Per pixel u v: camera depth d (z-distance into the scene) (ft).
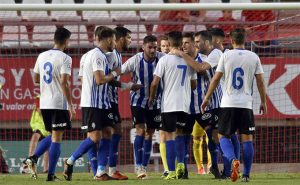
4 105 166.09
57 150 125.49
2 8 140.87
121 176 132.36
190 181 122.52
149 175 148.97
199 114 133.69
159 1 207.31
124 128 166.81
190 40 130.11
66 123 125.90
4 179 130.52
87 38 178.60
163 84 128.06
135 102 138.10
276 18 193.57
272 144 169.07
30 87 166.71
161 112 128.57
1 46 174.81
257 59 118.11
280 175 146.82
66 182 121.49
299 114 167.84
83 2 209.46
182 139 129.49
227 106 117.80
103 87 125.90
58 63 124.57
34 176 131.64
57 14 195.83
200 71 127.24
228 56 117.80
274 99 167.84
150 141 139.74
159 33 178.70
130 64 137.80
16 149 165.99
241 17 193.26
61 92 125.18
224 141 118.62
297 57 168.25
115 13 196.75
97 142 126.00
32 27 188.85
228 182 119.34
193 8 142.31
